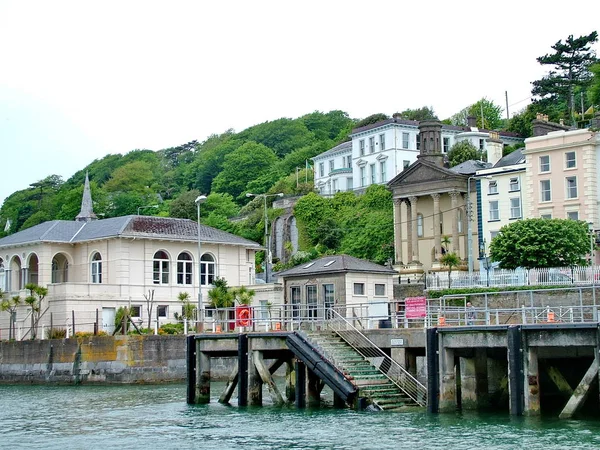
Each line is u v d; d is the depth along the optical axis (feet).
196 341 165.07
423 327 161.89
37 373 232.94
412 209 320.09
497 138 333.83
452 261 285.23
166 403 171.94
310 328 179.22
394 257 334.44
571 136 280.92
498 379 143.43
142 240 274.77
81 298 257.96
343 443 114.32
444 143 394.73
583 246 240.32
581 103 408.46
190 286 282.15
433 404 133.59
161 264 278.26
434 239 313.53
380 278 216.13
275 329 186.29
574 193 280.10
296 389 150.20
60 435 132.77
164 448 117.50
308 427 129.08
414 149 389.19
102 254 276.41
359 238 359.05
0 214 641.81
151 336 222.89
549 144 285.23
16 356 237.86
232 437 123.95
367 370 147.54
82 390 208.13
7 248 290.97
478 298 228.43
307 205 386.93
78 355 226.38
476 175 305.32
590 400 144.56
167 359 223.92
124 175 624.18
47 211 608.19
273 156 557.33
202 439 123.54
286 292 222.69
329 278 212.84
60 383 228.22
